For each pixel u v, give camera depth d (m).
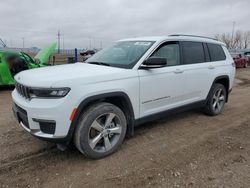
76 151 3.84
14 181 3.05
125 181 3.07
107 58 4.48
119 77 3.69
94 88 3.39
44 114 3.13
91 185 2.99
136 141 4.26
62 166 3.41
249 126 5.17
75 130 3.38
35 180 3.08
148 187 2.96
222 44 6.13
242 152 3.91
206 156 3.75
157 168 3.38
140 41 4.61
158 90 4.27
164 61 3.96
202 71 5.17
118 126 3.77
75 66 4.09
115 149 3.78
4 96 8.12
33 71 3.76
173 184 3.02
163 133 4.66
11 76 8.98
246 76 16.22
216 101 5.83
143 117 4.15
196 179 3.12
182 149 3.98
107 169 3.34
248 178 3.16
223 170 3.35
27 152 3.78
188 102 5.01
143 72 4.01
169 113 4.64
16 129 4.73
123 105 3.88
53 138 3.20
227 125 5.21
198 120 5.50
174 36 4.77
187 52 4.96
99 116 3.50
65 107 3.15
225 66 5.88
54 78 3.21
